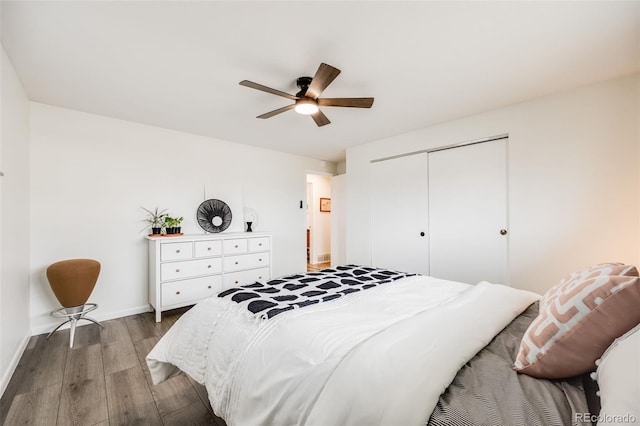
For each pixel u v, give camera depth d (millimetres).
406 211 3627
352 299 1547
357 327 1149
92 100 2541
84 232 2799
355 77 2160
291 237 4770
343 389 819
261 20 1528
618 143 2172
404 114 2932
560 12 1477
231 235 3439
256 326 1237
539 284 2523
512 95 2488
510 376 846
